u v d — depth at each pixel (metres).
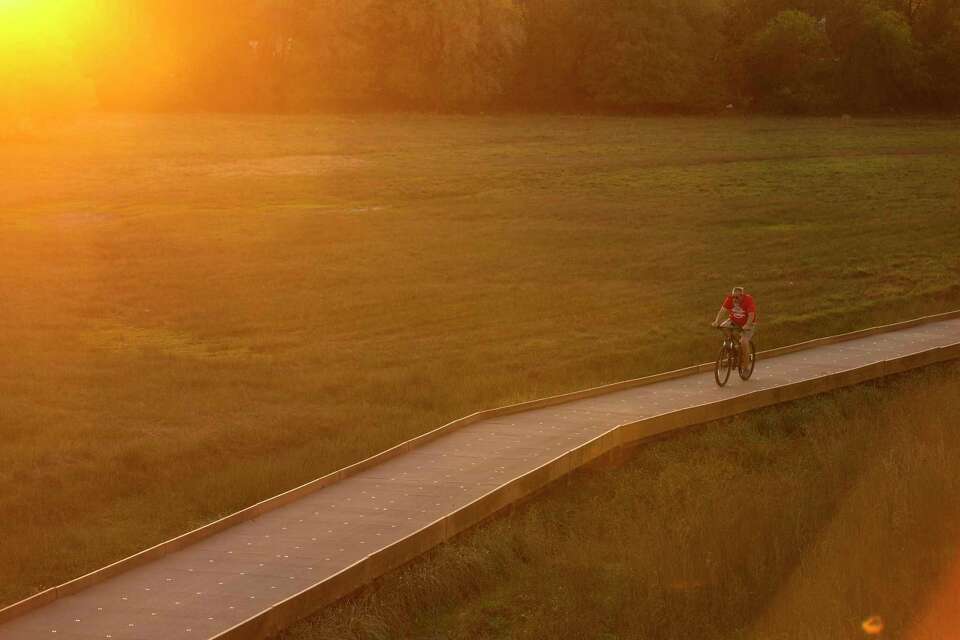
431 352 63.94
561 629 26.69
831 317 73.62
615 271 88.19
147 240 101.00
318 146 171.75
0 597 29.47
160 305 76.75
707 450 45.50
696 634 26.44
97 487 38.47
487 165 152.75
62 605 26.05
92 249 97.19
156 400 52.09
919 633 25.66
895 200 122.38
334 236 103.56
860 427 47.41
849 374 54.41
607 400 50.38
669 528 33.34
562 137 189.50
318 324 71.62
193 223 110.06
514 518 36.00
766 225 109.25
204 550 30.14
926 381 56.28
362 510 33.81
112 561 32.03
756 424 49.00
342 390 54.88
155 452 42.28
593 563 31.22
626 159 159.75
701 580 28.59
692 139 187.88
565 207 120.50
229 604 26.14
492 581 30.56
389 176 142.50
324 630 25.53
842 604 26.98
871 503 33.94
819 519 33.25
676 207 120.25
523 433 43.84
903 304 77.25
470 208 120.25
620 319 72.56
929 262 89.31
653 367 61.03
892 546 30.42
